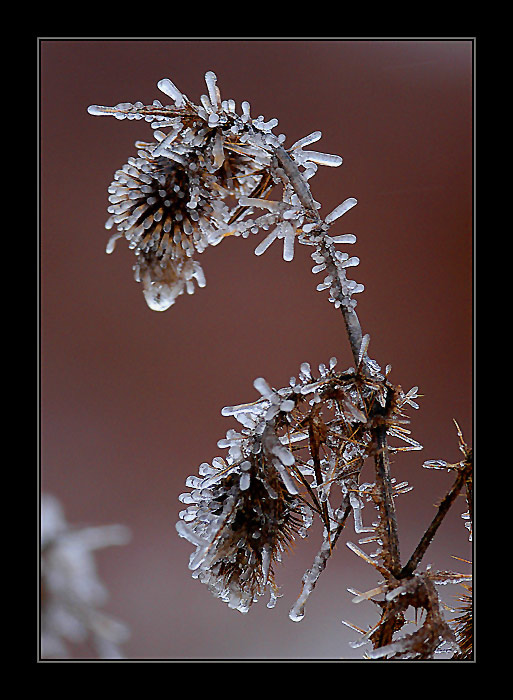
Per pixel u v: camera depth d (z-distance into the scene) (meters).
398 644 0.77
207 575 0.78
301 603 0.78
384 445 0.78
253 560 0.78
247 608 0.78
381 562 0.78
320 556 0.78
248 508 0.78
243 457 0.78
